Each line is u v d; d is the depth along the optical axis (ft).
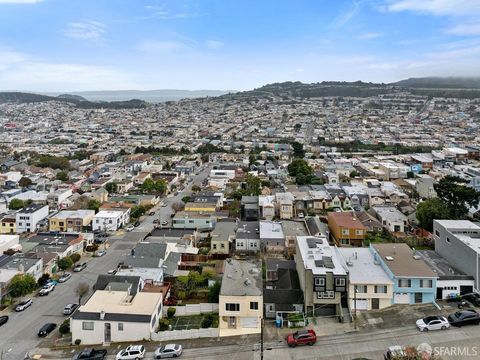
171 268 184.24
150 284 165.68
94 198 313.12
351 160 490.08
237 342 124.77
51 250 204.85
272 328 131.54
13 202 295.69
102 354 119.96
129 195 337.72
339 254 156.04
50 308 160.56
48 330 140.56
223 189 352.69
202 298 162.91
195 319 143.43
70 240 219.20
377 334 122.52
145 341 128.77
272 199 289.33
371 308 136.67
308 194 306.55
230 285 138.92
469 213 244.01
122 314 131.34
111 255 218.38
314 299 136.46
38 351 127.85
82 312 132.26
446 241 169.89
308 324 131.13
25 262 183.21
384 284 136.15
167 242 213.66
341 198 294.66
